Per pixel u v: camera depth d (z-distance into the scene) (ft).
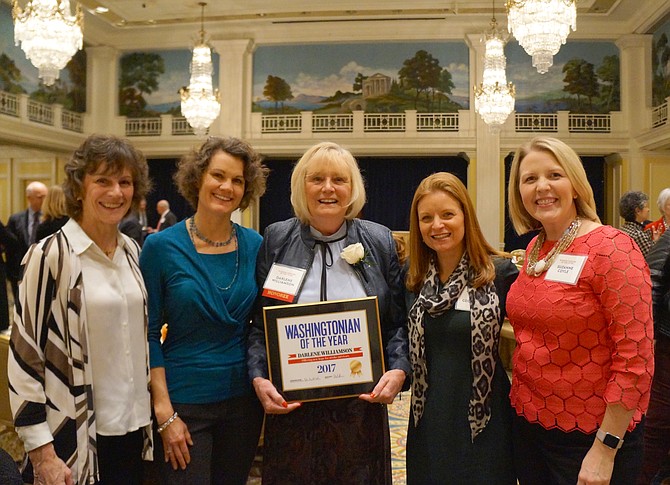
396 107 40.27
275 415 6.43
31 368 5.52
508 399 6.37
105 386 5.85
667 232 8.31
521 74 39.60
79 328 5.68
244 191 6.84
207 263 6.57
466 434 6.22
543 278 5.79
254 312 6.74
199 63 31.78
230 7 36.58
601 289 5.34
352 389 6.14
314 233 6.70
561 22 20.17
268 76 40.91
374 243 6.74
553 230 5.97
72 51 22.49
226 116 40.60
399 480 10.73
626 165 38.91
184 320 6.40
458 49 39.68
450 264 6.63
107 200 5.86
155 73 41.75
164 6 36.37
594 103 39.29
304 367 6.14
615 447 5.15
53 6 21.68
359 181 6.63
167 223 35.70
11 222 22.57
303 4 36.06
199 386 6.33
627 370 5.12
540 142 5.96
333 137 40.47
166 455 6.24
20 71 35.04
